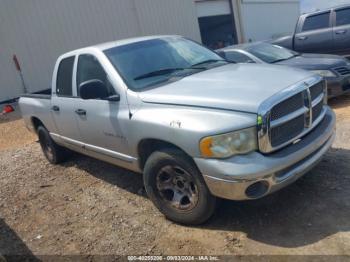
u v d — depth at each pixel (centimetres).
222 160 327
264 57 818
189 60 482
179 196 385
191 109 356
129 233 397
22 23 1441
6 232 451
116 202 471
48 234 429
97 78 464
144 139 392
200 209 363
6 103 1391
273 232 351
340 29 996
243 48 849
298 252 318
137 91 411
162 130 363
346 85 743
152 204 447
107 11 1638
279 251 324
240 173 319
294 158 338
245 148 325
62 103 536
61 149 639
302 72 402
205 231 373
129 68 442
